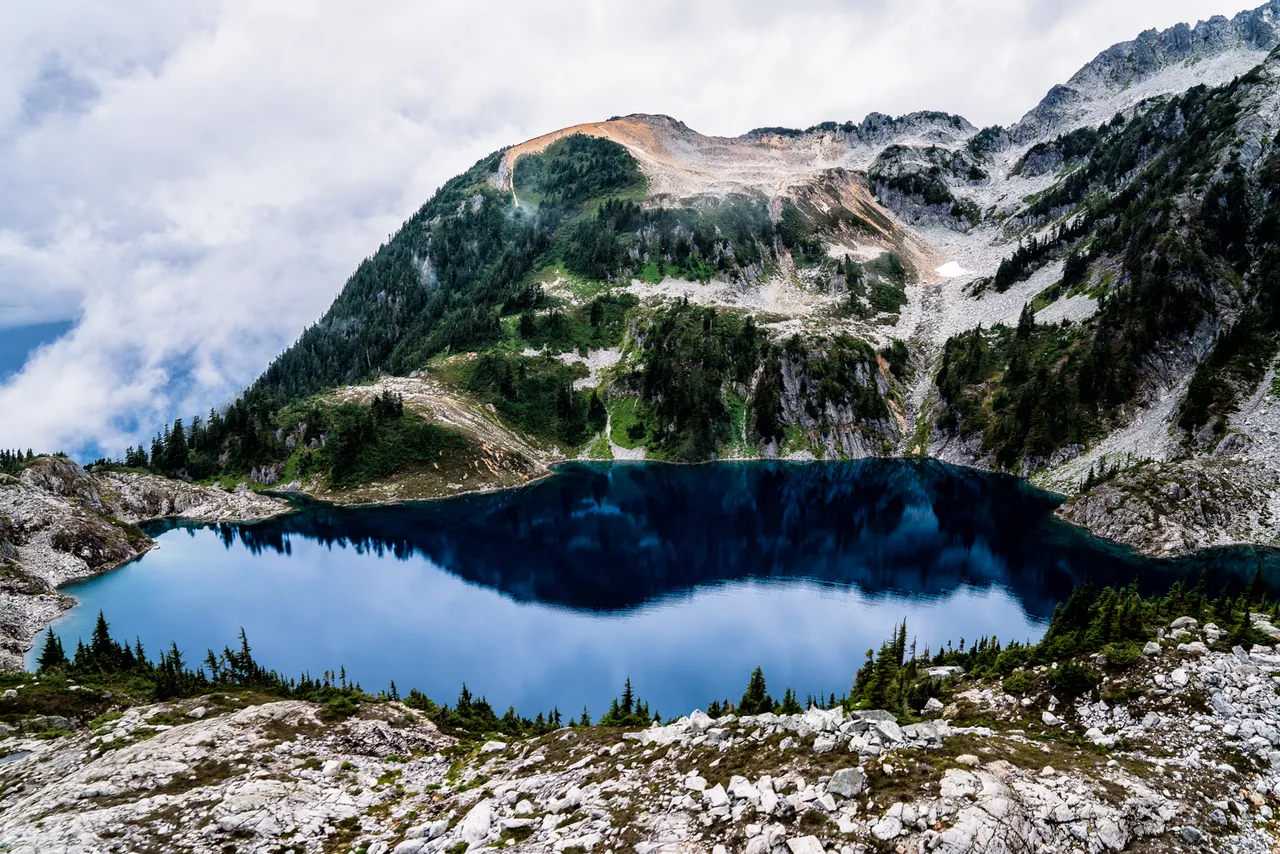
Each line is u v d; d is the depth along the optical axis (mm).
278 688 51250
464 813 26953
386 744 40156
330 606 93250
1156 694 33156
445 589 100312
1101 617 42594
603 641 78875
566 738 34312
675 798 23141
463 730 47281
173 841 25734
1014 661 44750
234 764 33500
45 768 34812
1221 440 125812
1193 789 23953
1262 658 33969
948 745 24812
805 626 82500
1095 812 20234
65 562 107688
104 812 27516
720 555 115312
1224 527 108312
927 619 83938
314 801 30078
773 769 23438
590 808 24141
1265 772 25266
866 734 24625
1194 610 43344
